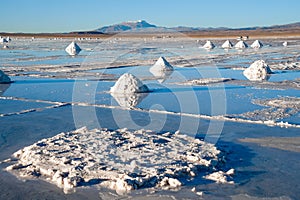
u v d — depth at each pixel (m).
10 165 6.71
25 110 11.52
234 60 27.62
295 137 8.52
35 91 15.05
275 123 9.70
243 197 5.50
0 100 13.21
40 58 30.03
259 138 8.47
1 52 36.94
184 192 5.60
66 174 6.11
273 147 7.84
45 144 7.53
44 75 19.83
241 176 6.28
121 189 5.64
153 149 7.14
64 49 41.59
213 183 5.95
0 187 5.82
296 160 7.06
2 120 10.22
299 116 10.48
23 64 25.41
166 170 6.15
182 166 6.34
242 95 13.81
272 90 14.95
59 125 9.68
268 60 27.17
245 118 10.30
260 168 6.66
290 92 14.44
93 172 6.12
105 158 6.65
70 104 12.44
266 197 5.52
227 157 7.21
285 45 43.97
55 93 14.58
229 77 18.97
